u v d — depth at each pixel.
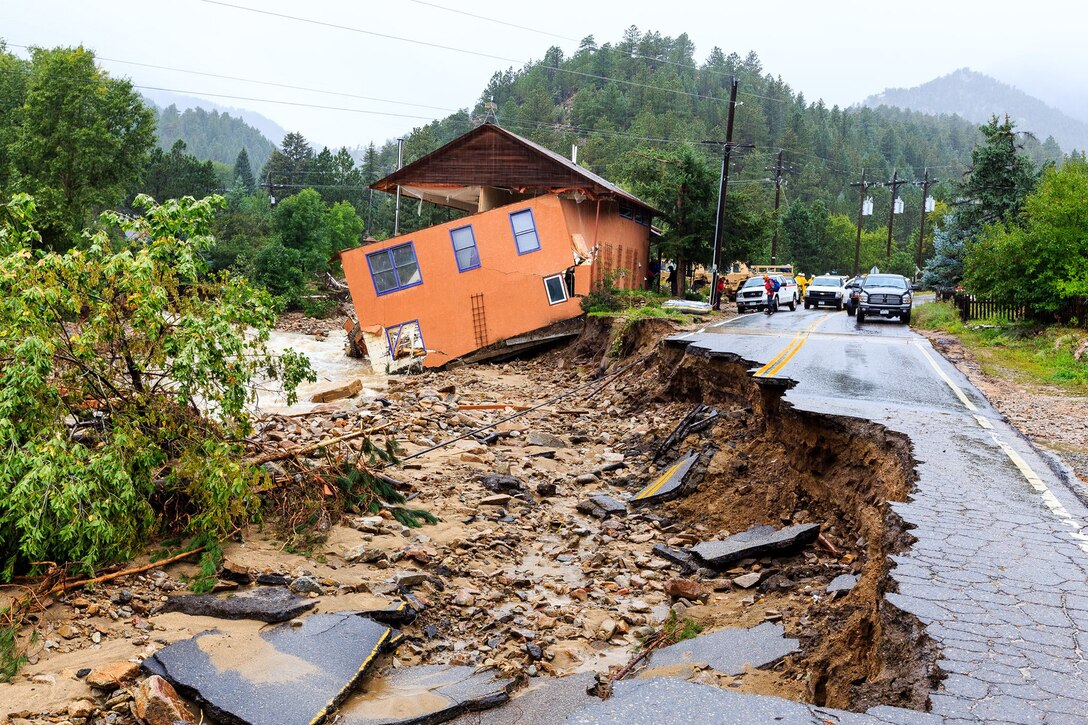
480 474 15.11
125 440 9.14
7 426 8.40
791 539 11.48
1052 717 4.71
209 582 9.02
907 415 12.99
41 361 8.71
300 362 11.98
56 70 46.91
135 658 7.28
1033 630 5.79
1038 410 15.23
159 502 10.22
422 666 8.03
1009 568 6.93
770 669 7.81
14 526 8.43
